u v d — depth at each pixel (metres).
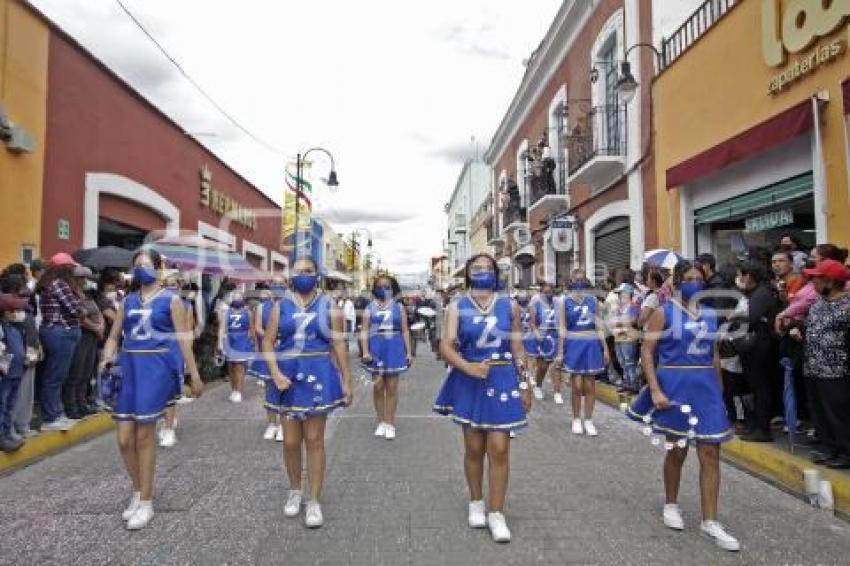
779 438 6.29
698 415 4.10
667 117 10.74
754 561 3.79
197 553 3.90
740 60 8.53
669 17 11.17
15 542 4.09
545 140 18.89
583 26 15.30
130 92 12.61
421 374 13.24
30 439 6.20
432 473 5.64
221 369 12.35
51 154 9.95
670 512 4.35
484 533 4.21
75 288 7.12
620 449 6.56
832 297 5.14
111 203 12.30
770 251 6.87
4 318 5.93
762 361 6.06
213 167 17.78
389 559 3.80
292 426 4.53
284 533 4.22
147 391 4.43
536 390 9.73
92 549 3.97
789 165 7.81
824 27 6.82
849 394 5.00
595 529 4.29
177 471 5.72
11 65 8.90
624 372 9.12
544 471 5.72
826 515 4.58
